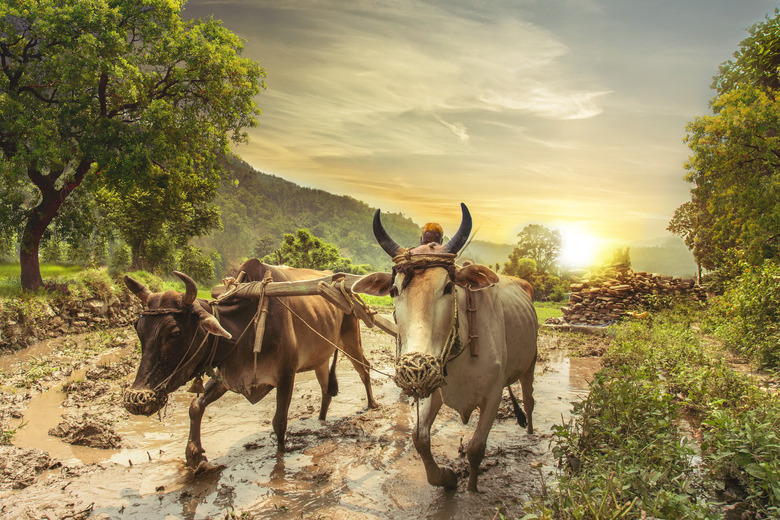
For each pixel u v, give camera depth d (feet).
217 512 13.75
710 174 61.05
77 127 57.00
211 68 61.77
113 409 23.24
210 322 14.26
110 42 52.80
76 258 106.83
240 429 20.63
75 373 31.96
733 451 13.85
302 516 13.51
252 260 18.43
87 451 18.21
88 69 52.42
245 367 16.80
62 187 60.13
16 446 18.10
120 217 98.73
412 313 11.69
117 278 62.80
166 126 58.85
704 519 10.53
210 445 18.79
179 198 73.67
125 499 14.44
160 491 14.97
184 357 14.64
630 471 12.13
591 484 11.98
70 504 13.96
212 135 65.57
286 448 18.25
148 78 59.72
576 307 61.77
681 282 67.15
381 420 22.02
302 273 20.77
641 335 40.63
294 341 17.92
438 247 13.17
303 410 23.40
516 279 20.71
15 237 69.92
